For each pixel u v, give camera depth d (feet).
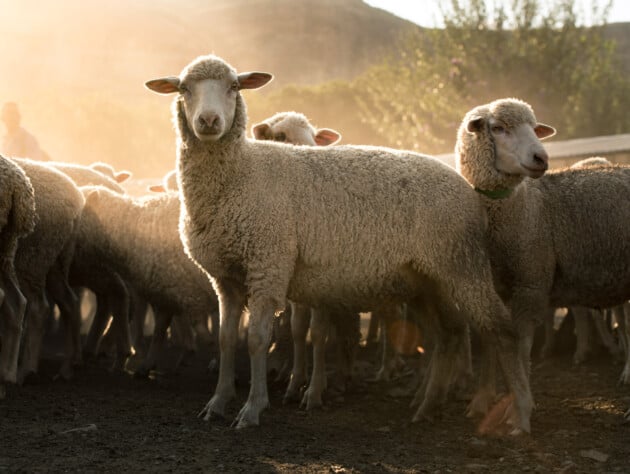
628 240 22.86
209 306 28.22
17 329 24.30
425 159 22.43
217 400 21.89
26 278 27.12
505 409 22.88
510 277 22.65
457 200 21.75
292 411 23.90
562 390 26.50
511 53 80.38
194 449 18.61
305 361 25.57
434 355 22.99
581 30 81.71
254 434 20.33
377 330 35.99
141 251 28.07
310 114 103.24
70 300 29.01
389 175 21.72
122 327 30.48
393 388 27.20
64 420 21.09
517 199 22.24
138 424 20.98
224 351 21.99
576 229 22.76
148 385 27.40
